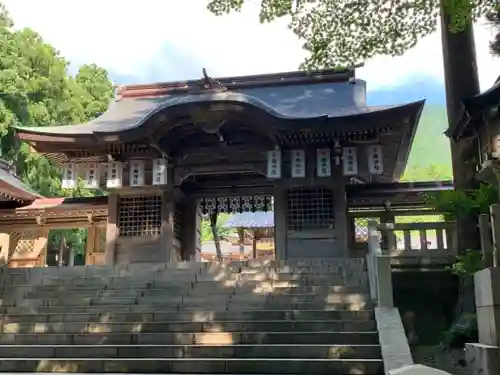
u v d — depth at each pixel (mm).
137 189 20297
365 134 18469
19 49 31016
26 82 30062
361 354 9531
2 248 17609
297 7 12625
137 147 19906
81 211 22672
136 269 14945
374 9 12609
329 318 11109
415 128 18562
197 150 19922
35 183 32125
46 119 31766
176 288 13328
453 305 13391
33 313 12703
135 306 12438
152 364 9766
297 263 14594
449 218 13180
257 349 9953
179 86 24062
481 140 11969
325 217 19031
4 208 23125
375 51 13125
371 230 13594
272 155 18922
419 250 13492
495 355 7402
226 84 23047
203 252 42156
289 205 19344
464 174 13078
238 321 11078
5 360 10227
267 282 13281
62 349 10586
